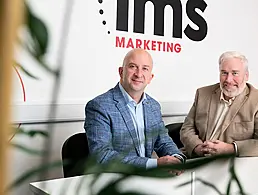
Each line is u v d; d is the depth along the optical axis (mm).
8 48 241
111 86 2758
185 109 3104
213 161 348
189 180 575
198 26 3141
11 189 298
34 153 378
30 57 275
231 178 443
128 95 1979
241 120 2199
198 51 3160
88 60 2635
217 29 3248
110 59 2738
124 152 488
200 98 2395
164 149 2029
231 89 2221
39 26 262
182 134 2369
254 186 1524
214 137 2260
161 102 2979
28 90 2357
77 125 2623
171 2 2992
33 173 317
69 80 2557
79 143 2027
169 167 322
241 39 3393
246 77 2271
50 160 371
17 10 241
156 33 2938
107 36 2711
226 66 2256
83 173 372
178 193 1202
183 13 3062
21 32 250
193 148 2201
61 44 528
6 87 245
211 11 3205
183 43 3078
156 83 2961
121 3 2762
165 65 2996
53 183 1341
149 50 2912
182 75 3088
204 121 2320
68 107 2549
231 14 3311
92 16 2631
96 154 398
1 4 235
